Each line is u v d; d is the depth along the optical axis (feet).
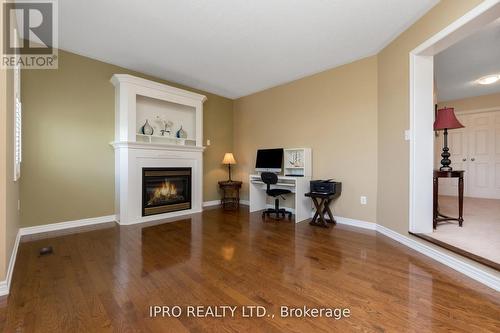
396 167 9.33
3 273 5.37
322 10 7.86
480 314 4.72
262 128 16.30
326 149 12.71
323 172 12.84
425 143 8.35
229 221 12.37
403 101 8.91
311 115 13.42
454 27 6.68
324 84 12.83
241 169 17.79
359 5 7.59
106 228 10.88
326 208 11.83
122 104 11.55
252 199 14.79
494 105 17.04
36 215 10.00
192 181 14.57
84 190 11.26
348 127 11.82
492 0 5.59
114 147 12.00
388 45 9.92
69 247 8.44
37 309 4.84
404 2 7.40
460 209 9.30
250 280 6.13
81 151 11.14
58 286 5.77
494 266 5.65
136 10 7.85
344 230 10.73
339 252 8.06
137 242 9.02
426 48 7.80
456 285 5.84
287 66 12.37
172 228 11.00
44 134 10.15
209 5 7.62
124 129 11.59
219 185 16.70
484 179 17.70
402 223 8.96
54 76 10.39
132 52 10.87
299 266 6.96
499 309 4.87
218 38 9.64
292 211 14.43
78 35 9.43
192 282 6.01
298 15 8.13
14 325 4.36
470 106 17.95
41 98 10.07
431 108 8.36
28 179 9.77
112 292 5.52
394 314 4.73
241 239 9.44
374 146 10.89
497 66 12.21
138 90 12.02
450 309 4.88
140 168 12.16
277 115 15.30
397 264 7.08
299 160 13.79
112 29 9.00
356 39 9.67
